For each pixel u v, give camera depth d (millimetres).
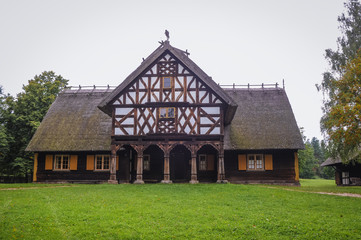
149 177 25688
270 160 25453
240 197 14586
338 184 31547
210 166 25672
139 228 9586
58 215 10836
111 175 21500
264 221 10328
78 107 30016
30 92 33875
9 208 11789
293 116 27359
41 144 26375
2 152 31234
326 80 26438
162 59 22562
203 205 12688
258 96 29906
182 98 21891
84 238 8773
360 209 12297
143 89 22281
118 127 21922
